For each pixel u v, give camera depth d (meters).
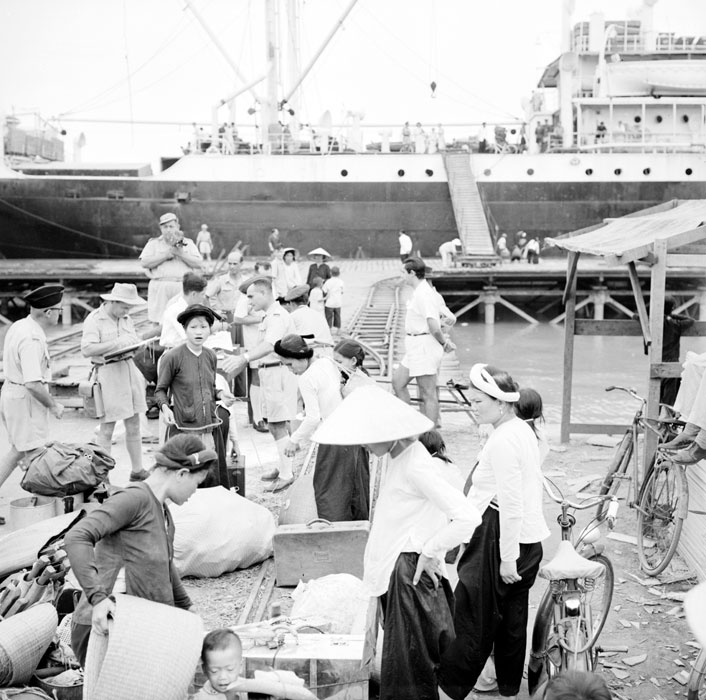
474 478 4.40
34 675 4.01
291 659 3.97
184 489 3.87
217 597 5.62
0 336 26.98
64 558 4.64
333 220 34.22
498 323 31.66
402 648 3.83
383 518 3.97
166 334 8.66
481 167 34.19
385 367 15.53
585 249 8.61
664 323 8.62
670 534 6.49
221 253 33.25
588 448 9.91
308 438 6.21
